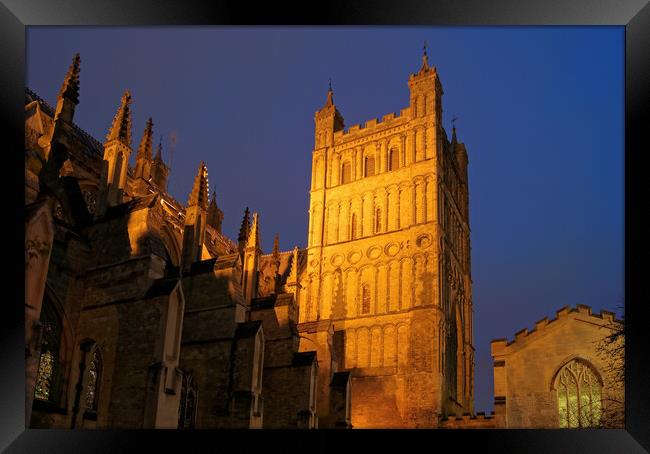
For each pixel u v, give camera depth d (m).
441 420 56.25
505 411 43.31
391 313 63.28
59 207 35.88
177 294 31.23
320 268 70.25
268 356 46.69
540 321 44.44
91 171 46.03
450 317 65.81
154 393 29.14
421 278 62.84
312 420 43.72
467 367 71.12
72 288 32.91
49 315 31.25
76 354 31.72
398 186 68.81
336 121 78.56
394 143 71.50
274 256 71.50
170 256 53.88
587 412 40.97
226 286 40.00
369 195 70.56
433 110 69.81
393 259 65.62
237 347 37.78
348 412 51.09
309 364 44.81
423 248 63.91
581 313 43.38
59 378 30.64
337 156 75.31
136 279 31.86
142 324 30.83
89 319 32.59
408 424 57.38
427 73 71.81
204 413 37.12
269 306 48.97
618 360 39.59
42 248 22.33
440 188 67.44
